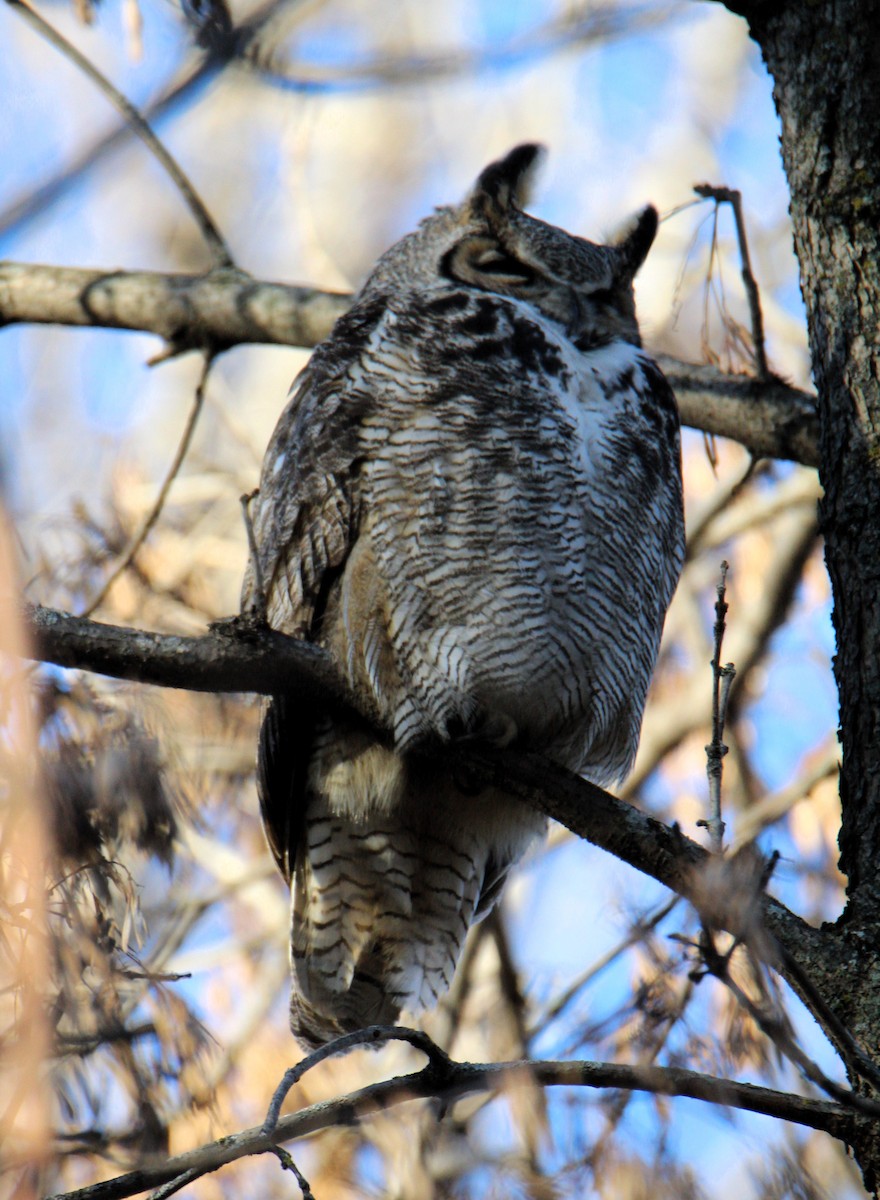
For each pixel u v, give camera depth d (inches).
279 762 334.3
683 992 208.2
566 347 337.7
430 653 313.4
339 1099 223.0
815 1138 323.3
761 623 497.4
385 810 333.1
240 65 306.2
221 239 399.9
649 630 339.0
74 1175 235.6
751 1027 213.9
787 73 291.7
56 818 209.3
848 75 283.1
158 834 218.2
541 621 314.0
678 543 347.9
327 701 309.6
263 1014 440.1
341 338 339.3
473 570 312.2
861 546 259.4
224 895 454.3
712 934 192.7
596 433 326.3
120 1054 215.2
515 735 317.4
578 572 317.7
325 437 320.8
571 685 320.5
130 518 419.2
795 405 350.9
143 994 221.6
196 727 451.5
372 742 326.3
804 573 517.3
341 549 316.8
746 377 358.0
